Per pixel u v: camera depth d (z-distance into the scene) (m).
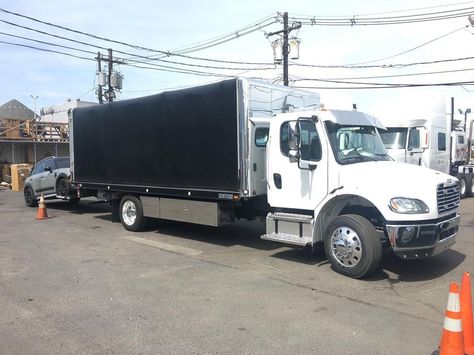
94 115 12.21
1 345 4.67
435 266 7.50
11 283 6.89
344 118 7.68
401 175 6.83
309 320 5.21
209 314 5.46
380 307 5.61
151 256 8.59
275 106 9.03
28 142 32.88
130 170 11.05
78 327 5.12
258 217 9.42
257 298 6.02
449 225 6.86
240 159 8.32
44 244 9.91
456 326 3.79
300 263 7.84
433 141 16.27
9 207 17.45
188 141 9.36
